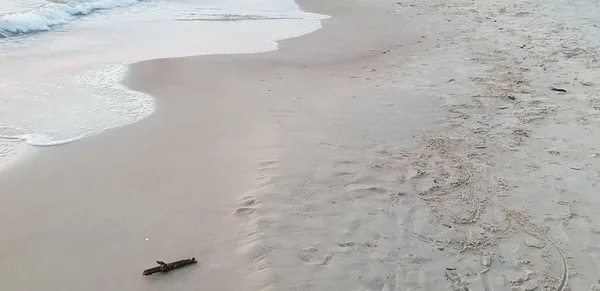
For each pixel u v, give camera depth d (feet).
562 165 17.44
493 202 15.05
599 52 31.42
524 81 26.11
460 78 26.73
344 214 13.79
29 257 11.97
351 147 17.97
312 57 31.48
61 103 22.07
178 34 36.60
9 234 12.80
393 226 13.50
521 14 42.83
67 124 19.86
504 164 17.38
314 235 12.73
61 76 25.68
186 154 17.21
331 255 12.07
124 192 14.75
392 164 16.93
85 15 40.86
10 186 15.14
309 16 45.70
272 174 15.47
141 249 12.18
